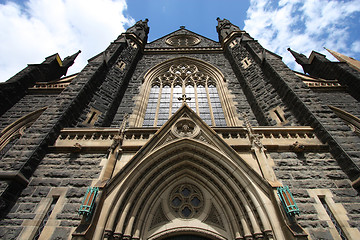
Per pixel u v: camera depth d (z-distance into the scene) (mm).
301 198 7207
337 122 9430
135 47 21547
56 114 9984
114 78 15680
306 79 16250
